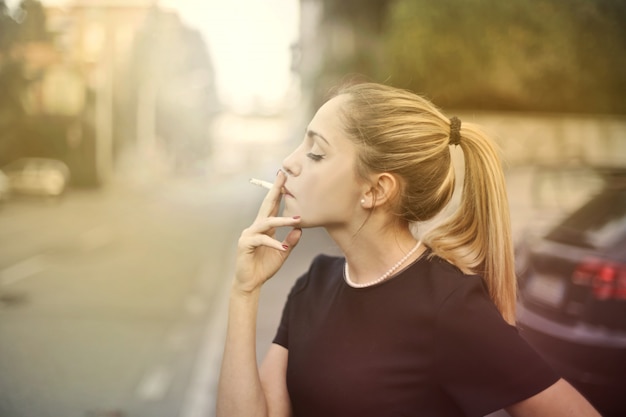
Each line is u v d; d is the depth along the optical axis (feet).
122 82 142.61
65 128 119.65
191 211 83.61
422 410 4.39
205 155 259.60
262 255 4.90
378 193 4.66
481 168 4.85
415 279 4.56
